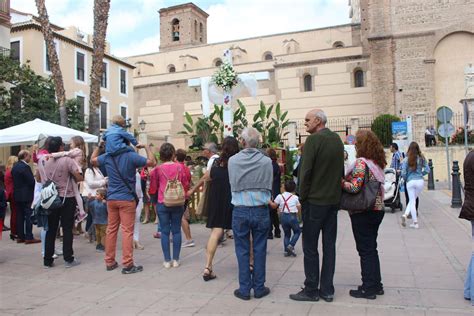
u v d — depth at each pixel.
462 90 28.89
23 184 9.27
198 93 40.53
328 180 5.16
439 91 29.39
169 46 55.50
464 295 5.16
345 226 10.55
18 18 28.53
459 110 28.83
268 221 5.57
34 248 8.84
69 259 7.17
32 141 11.95
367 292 5.24
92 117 15.70
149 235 9.98
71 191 7.24
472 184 5.14
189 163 12.67
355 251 7.80
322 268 5.30
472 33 28.69
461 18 28.81
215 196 6.23
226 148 6.30
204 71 40.56
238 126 15.64
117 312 4.96
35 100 21.89
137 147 7.02
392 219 11.33
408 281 5.89
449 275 6.13
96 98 15.77
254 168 5.48
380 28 30.22
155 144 37.25
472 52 28.80
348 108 33.75
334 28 39.97
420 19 29.56
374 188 5.15
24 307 5.19
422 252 7.57
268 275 6.40
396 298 5.23
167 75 41.91
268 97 37.34
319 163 5.15
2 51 22.67
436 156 22.89
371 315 4.71
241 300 5.31
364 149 5.33
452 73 29.14
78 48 30.92
